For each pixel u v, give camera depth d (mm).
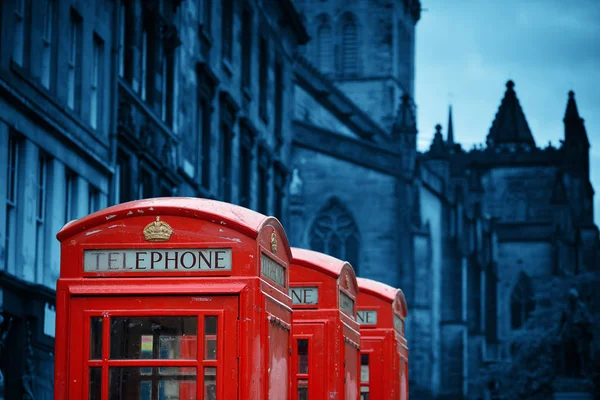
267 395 10992
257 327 10828
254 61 54656
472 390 94188
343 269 15734
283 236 12039
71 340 10914
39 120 26469
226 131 48938
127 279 10977
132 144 34219
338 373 15102
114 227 11094
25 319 25469
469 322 103438
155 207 11039
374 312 19000
